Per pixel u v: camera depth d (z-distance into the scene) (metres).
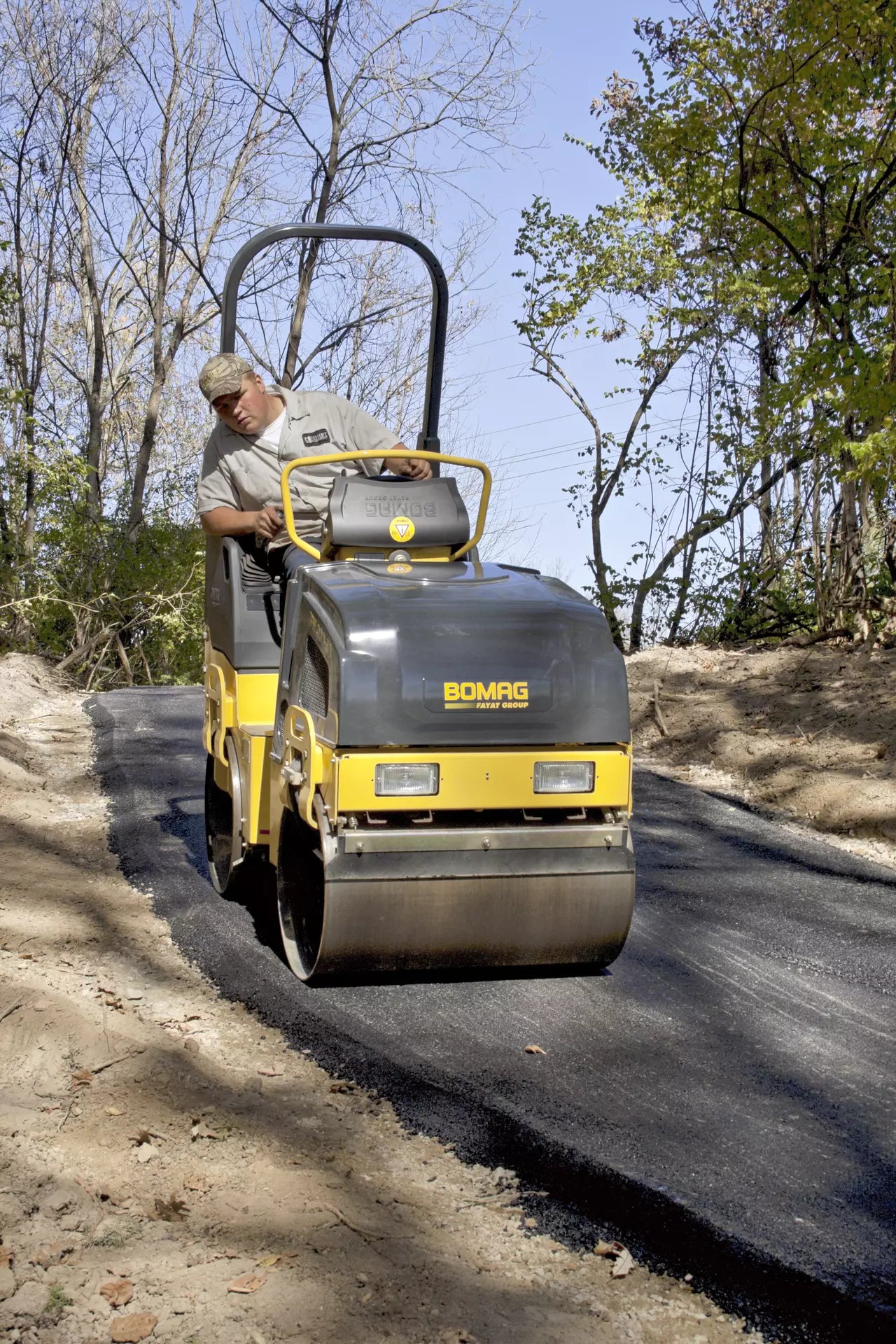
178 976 4.79
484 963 4.57
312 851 4.66
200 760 9.12
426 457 4.98
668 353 14.91
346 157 21.58
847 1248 3.11
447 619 4.33
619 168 15.45
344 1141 3.54
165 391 29.08
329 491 5.33
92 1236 2.96
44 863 6.17
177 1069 3.86
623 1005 4.65
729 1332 2.78
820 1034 4.46
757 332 14.30
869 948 5.39
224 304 5.72
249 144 21.94
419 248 5.77
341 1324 2.68
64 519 16.80
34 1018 4.01
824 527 13.64
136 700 12.33
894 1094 3.99
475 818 4.41
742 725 9.76
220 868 5.85
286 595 4.91
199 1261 2.87
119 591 17.67
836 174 11.20
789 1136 3.69
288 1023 4.38
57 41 20.75
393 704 4.20
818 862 6.78
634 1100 3.89
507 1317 2.76
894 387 9.62
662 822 7.62
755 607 14.15
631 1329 2.75
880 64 10.45
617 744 4.46
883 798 7.59
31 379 20.77
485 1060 4.14
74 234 22.17
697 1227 3.18
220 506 5.43
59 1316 2.66
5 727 10.19
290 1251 2.93
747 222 12.24
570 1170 3.45
